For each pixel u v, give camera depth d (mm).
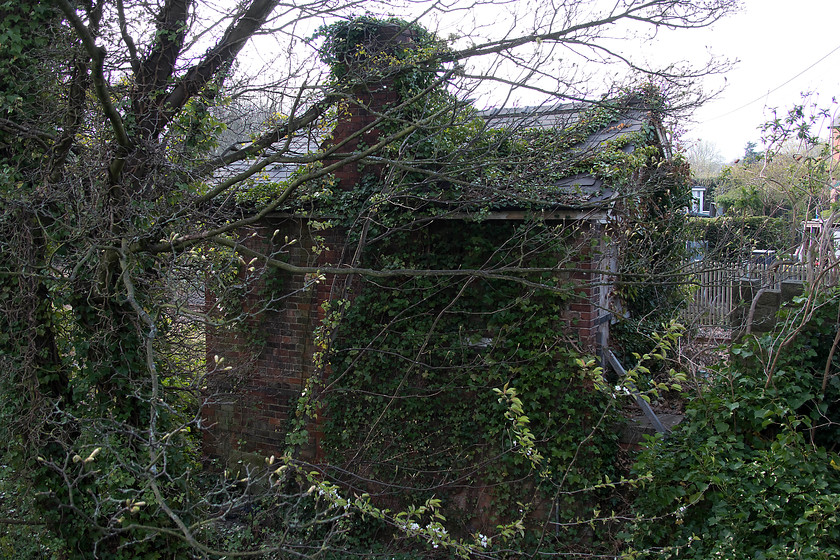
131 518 5707
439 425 7375
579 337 6832
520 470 6895
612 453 6898
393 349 7582
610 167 6934
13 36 5387
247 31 6621
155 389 3574
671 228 8812
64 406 6133
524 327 6988
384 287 7258
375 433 7625
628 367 8891
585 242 6371
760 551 4785
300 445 8219
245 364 8148
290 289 8453
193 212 5641
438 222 7523
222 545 6293
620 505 6586
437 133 6066
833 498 4645
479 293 7277
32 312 5797
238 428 8758
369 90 7184
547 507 6746
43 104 5637
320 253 7828
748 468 5117
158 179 5609
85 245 5383
